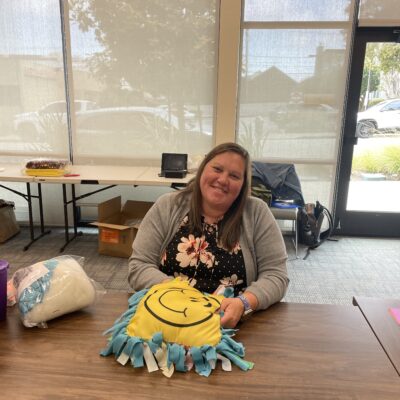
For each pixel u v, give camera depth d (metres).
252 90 3.60
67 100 3.65
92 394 0.77
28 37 3.51
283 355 0.91
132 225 3.24
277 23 3.41
